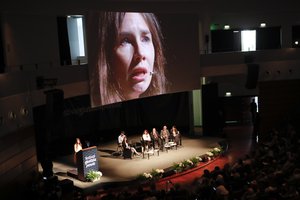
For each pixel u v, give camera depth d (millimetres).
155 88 18797
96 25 16219
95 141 20984
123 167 16391
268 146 14906
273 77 20828
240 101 24203
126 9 19281
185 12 21031
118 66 17234
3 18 14898
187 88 20094
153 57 18547
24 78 13039
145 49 18172
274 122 20953
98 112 20938
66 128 19281
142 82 18203
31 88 13445
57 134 18516
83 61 20125
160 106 22969
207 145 19594
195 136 21859
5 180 11539
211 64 20688
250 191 9281
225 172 11562
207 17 22094
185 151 18531
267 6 22109
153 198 9969
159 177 15047
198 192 10516
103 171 15938
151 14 18391
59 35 18406
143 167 16250
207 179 10758
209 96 21828
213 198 9633
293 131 16750
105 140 21484
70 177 15414
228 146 19578
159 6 20297
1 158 11391
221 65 20766
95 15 16141
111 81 17016
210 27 22547
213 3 21562
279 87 20844
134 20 17672
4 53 14953
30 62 16359
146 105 22688
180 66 19719
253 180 10547
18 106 12570
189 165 16203
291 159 11516
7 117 11859
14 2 14914
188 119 23188
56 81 14125
